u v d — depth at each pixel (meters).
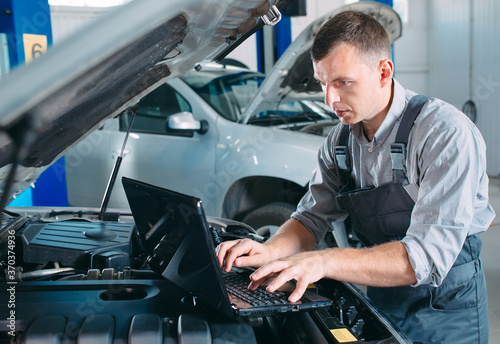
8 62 2.48
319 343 0.93
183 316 0.97
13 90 0.51
